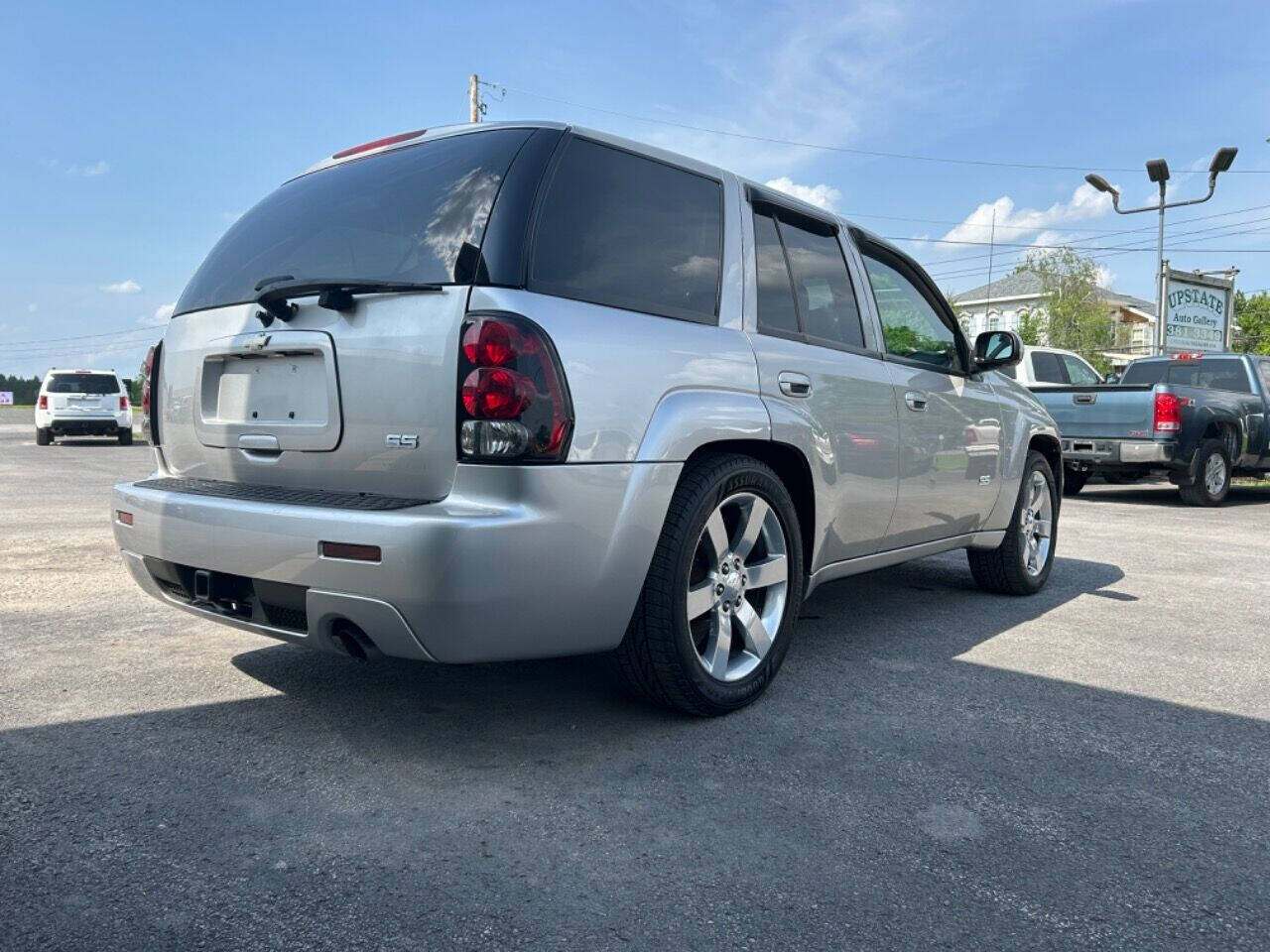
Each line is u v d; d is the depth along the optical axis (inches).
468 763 106.0
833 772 105.7
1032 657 154.5
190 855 84.3
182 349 128.8
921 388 161.9
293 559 99.9
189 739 111.7
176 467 131.6
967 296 2390.5
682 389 112.9
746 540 123.6
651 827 91.3
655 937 73.1
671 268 118.5
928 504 164.2
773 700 130.2
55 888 78.4
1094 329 1694.1
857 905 78.3
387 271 106.6
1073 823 94.2
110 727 115.3
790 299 137.9
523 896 78.5
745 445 125.7
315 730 115.2
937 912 77.5
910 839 90.1
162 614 173.5
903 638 166.7
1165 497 466.3
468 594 93.0
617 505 103.4
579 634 103.7
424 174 112.1
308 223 119.6
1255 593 211.5
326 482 108.2
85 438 904.3
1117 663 151.6
